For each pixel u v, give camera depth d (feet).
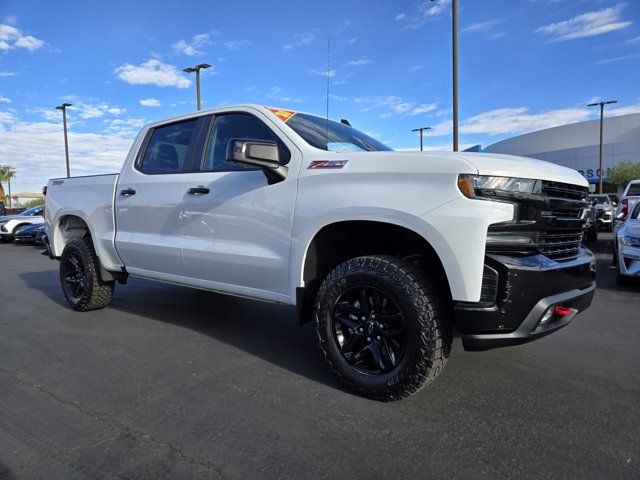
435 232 8.41
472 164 8.29
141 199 14.23
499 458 7.39
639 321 15.84
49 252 18.86
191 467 7.23
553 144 178.60
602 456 7.43
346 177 9.64
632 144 156.76
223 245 11.94
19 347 13.15
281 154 11.03
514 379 10.57
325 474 7.03
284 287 10.88
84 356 12.35
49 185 18.81
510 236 8.43
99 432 8.32
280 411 9.05
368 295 9.47
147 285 22.84
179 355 12.40
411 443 7.86
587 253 10.48
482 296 8.28
